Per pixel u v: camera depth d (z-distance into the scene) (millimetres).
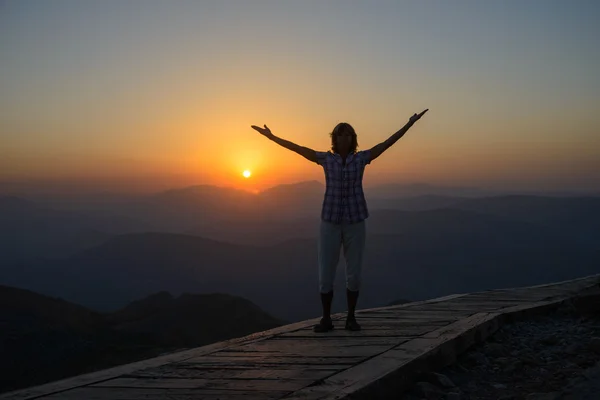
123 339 29938
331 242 5449
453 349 4723
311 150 5484
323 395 3246
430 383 4070
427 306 7195
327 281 5496
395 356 4207
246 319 55719
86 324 54156
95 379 3803
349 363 4094
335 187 5359
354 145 5488
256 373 3914
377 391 3543
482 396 3891
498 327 5914
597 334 5535
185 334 49656
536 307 6777
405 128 5520
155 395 3400
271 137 5605
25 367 18719
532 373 4434
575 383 3752
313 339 5160
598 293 6535
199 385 3625
